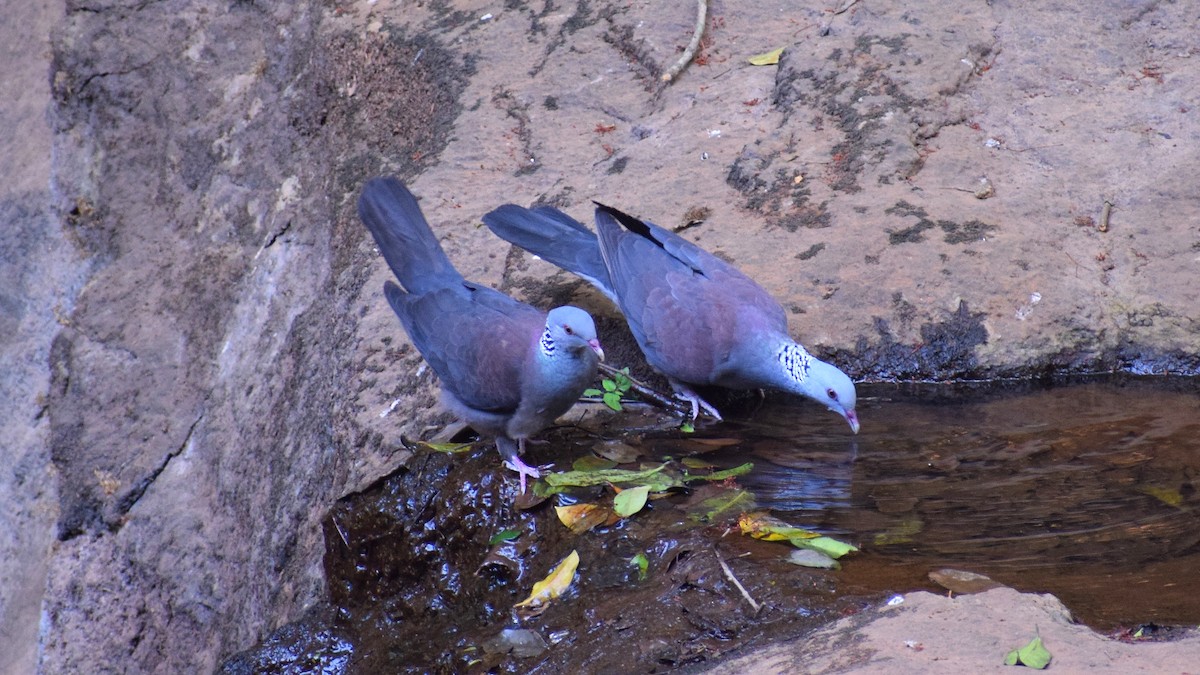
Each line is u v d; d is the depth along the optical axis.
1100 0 14.12
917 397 10.27
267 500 12.18
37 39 19.14
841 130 12.81
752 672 6.26
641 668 6.88
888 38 13.89
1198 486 8.46
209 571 13.16
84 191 17.62
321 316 13.11
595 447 9.56
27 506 15.16
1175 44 13.44
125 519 14.34
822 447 9.50
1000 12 14.19
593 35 15.46
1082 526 7.95
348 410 11.00
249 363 14.34
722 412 10.38
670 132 13.58
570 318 8.54
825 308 10.67
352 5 17.56
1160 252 10.95
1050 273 10.81
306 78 17.14
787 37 14.68
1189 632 6.25
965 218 11.46
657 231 10.55
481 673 7.57
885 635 6.23
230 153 17.19
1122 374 10.45
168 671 12.95
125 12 18.84
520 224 11.16
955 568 7.40
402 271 10.29
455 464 9.39
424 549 9.22
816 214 11.73
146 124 17.97
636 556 8.09
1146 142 12.22
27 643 13.99
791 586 7.25
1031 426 9.65
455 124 14.60
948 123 12.78
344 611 9.43
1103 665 5.66
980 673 5.68
